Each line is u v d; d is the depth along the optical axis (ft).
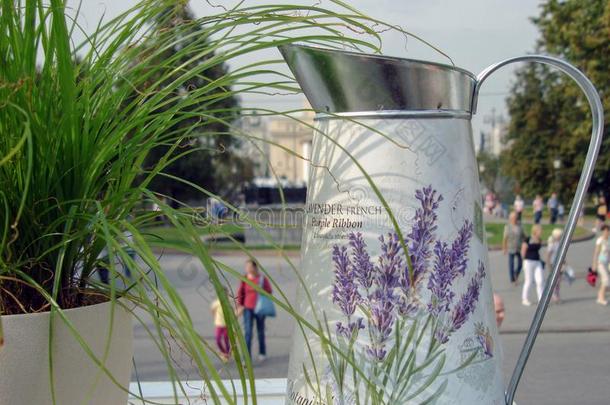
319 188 2.31
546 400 10.46
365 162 2.21
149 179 2.08
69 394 1.96
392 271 2.18
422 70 2.14
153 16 2.24
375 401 2.16
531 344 2.40
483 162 58.23
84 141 2.04
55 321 1.91
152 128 2.12
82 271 2.20
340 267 2.22
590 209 53.67
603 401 10.32
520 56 2.32
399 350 2.16
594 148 2.31
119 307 2.12
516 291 24.11
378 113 2.21
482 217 2.37
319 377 2.25
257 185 39.91
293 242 23.90
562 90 53.98
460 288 2.21
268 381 3.38
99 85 2.40
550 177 55.31
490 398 2.27
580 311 19.51
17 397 1.87
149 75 2.19
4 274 2.03
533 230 21.29
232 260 18.29
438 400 2.16
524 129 56.08
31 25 2.00
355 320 2.20
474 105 2.35
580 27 50.80
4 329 1.85
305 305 2.31
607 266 20.92
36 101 2.00
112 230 1.89
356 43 2.24
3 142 2.01
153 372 11.80
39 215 2.01
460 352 2.20
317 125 2.35
